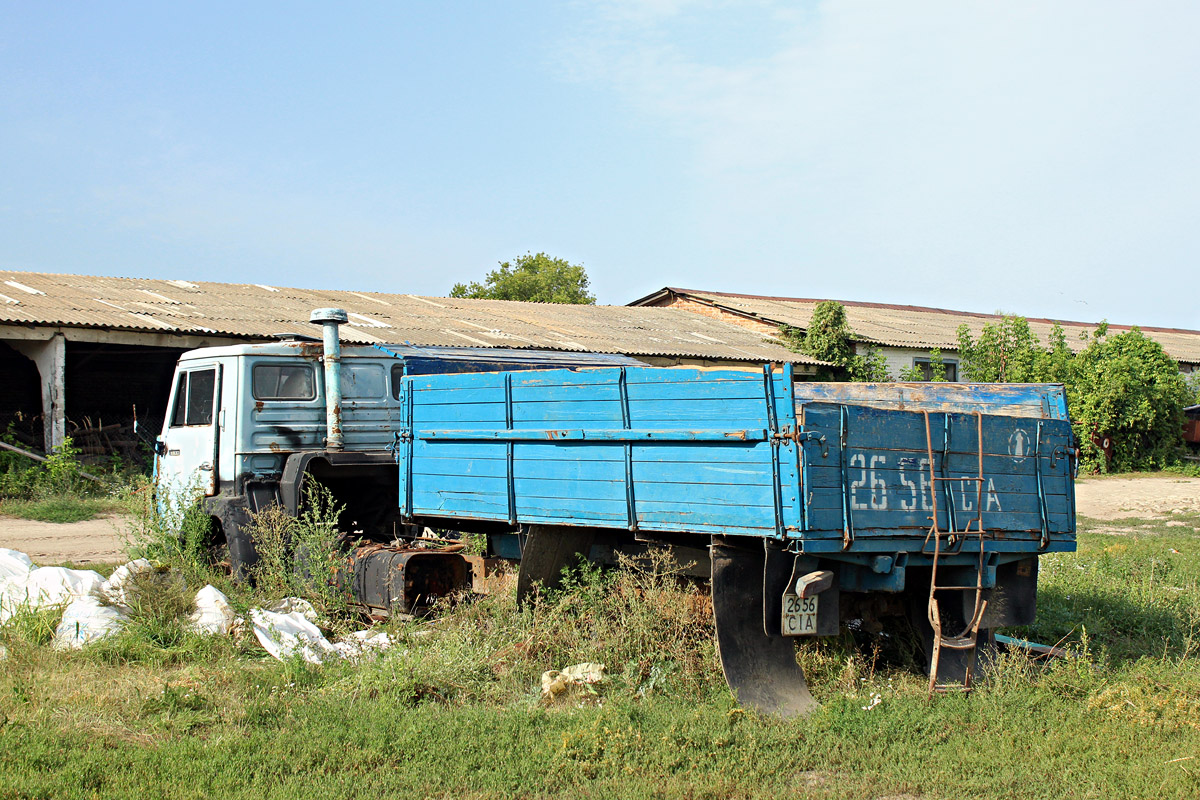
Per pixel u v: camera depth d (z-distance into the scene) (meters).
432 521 8.02
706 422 5.58
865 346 31.02
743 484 5.36
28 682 5.73
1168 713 5.30
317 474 9.10
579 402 6.41
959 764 4.67
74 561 11.08
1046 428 6.41
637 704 5.46
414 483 7.90
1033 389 7.14
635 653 6.13
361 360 9.85
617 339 25.92
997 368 30.53
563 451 6.51
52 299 19.33
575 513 6.39
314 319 9.41
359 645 6.54
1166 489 22.08
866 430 5.44
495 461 7.08
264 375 9.25
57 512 15.16
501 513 7.00
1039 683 5.83
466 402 7.38
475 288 62.56
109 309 19.16
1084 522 15.71
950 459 5.87
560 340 24.08
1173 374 29.92
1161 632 7.45
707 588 6.43
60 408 17.69
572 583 6.91
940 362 31.62
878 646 6.54
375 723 5.04
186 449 9.62
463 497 7.38
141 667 6.29
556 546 6.94
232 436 9.09
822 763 4.71
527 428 6.82
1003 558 6.19
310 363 9.59
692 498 5.65
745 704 5.38
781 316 33.62
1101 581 9.12
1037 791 4.36
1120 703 5.46
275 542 8.36
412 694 5.62
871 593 6.49
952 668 6.14
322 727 5.02
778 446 5.17
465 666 5.98
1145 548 11.93
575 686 5.79
